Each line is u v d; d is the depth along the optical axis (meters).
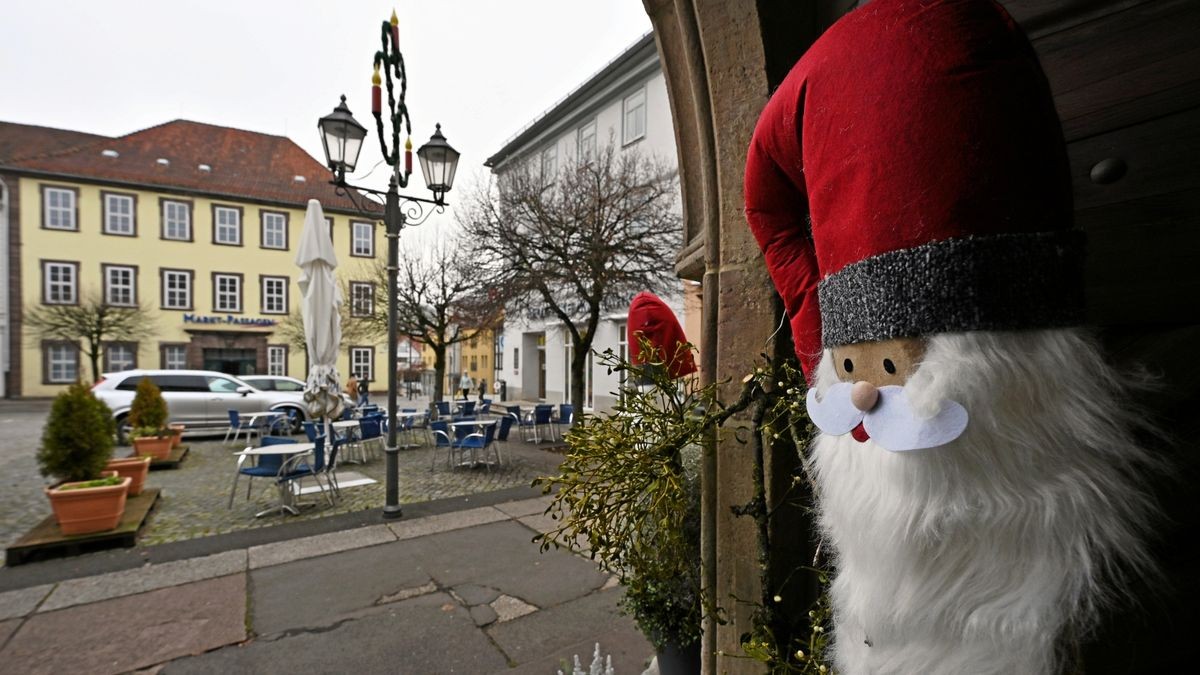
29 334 22.88
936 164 0.52
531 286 9.23
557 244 9.20
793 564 1.32
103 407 6.08
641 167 11.84
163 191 25.58
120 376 11.70
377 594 3.67
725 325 1.44
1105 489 0.51
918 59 0.54
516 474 8.01
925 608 0.55
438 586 3.79
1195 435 0.63
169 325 25.55
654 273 9.16
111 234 24.66
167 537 4.95
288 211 28.08
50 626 3.24
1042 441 0.51
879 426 0.57
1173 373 0.67
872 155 0.56
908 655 0.58
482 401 15.16
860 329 0.59
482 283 10.14
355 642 3.03
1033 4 0.89
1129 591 0.56
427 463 9.09
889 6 0.59
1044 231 0.51
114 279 24.75
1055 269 0.51
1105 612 0.55
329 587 3.79
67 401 5.05
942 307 0.51
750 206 0.87
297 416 12.84
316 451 6.01
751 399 1.29
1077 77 0.85
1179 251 0.75
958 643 0.55
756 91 1.34
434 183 6.27
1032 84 0.54
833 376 0.70
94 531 4.65
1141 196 0.78
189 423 11.91
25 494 7.01
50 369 23.80
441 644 3.01
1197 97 0.75
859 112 0.58
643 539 1.49
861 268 0.58
